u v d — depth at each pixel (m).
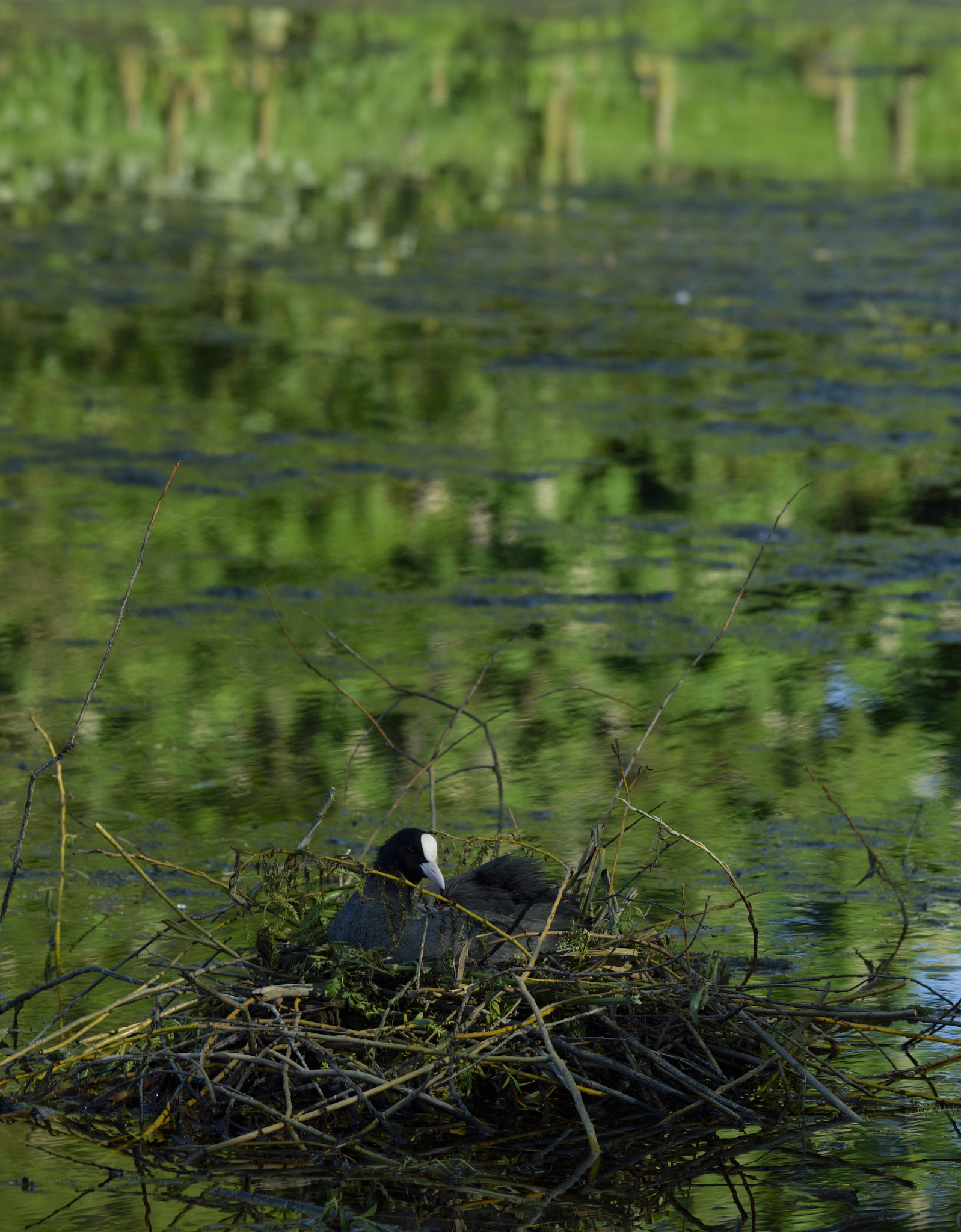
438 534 17.48
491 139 40.16
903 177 36.97
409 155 38.34
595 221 32.09
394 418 21.12
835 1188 7.77
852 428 20.88
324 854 10.69
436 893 9.02
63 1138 8.04
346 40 50.53
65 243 30.05
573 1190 7.73
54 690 13.62
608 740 13.03
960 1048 8.91
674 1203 7.64
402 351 24.02
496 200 34.06
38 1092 8.39
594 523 17.91
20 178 35.69
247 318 25.61
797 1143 8.16
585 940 8.92
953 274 28.27
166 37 49.94
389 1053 8.55
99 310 25.84
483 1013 8.54
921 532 17.80
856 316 25.97
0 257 28.80
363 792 11.98
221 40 49.81
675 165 37.91
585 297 26.89
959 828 11.55
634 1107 8.48
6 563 16.28
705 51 51.81
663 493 18.80
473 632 14.98
